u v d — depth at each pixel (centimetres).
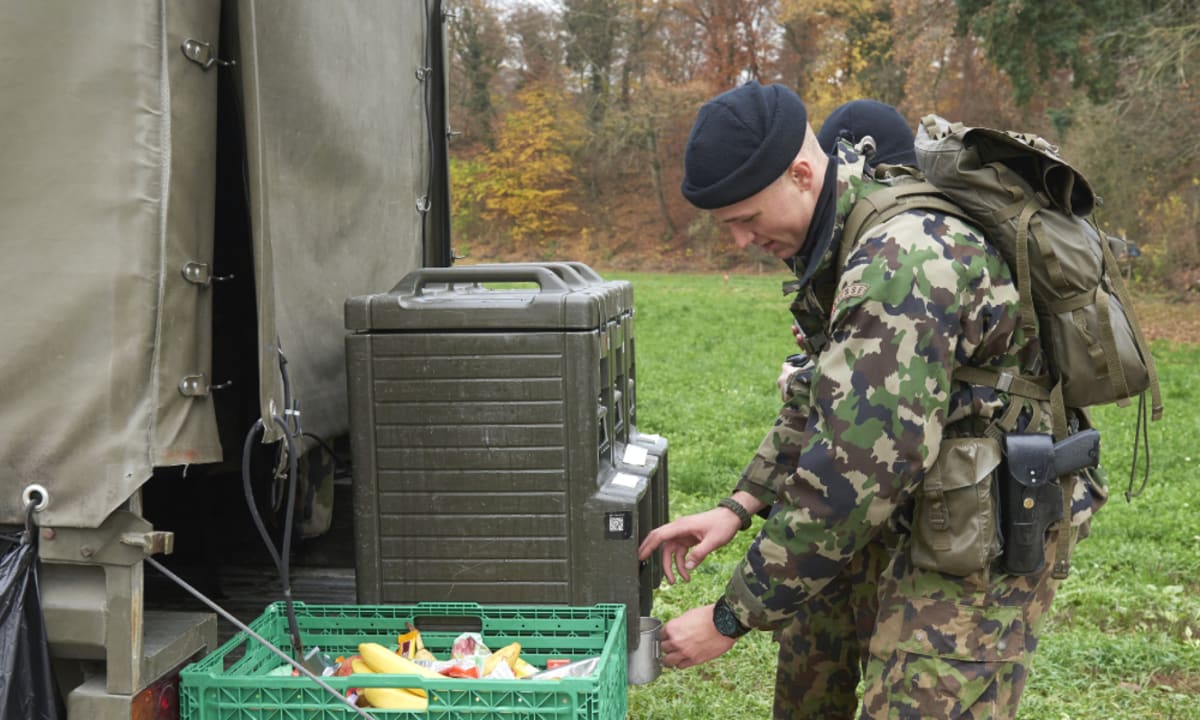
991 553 212
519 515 229
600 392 236
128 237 179
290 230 246
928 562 216
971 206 212
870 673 228
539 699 184
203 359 191
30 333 180
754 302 2831
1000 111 3409
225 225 234
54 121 179
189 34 184
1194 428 1031
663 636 229
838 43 4291
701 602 513
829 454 203
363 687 189
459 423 228
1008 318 210
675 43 4662
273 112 237
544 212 4597
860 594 281
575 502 227
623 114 4525
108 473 179
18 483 182
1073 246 212
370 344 229
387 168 304
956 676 215
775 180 216
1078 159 2238
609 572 228
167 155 180
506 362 226
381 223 299
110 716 179
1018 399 217
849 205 218
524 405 227
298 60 246
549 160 4597
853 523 204
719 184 216
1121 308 219
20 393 181
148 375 180
